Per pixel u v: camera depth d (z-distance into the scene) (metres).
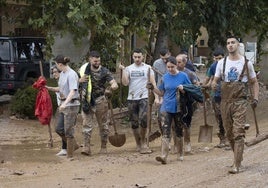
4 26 31.92
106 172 12.37
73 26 19.00
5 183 11.39
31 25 21.19
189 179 11.49
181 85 12.96
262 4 24.47
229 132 11.98
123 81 14.55
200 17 22.45
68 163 13.48
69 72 13.78
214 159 13.65
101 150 14.80
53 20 19.30
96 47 20.44
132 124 14.80
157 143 16.47
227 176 11.66
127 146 16.08
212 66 14.61
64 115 13.90
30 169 12.81
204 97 14.45
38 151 15.16
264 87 33.59
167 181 11.36
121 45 21.84
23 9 23.20
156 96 14.03
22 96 20.38
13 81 22.61
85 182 11.40
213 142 16.42
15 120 20.03
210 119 21.39
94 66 14.15
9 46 22.67
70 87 13.68
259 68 34.59
